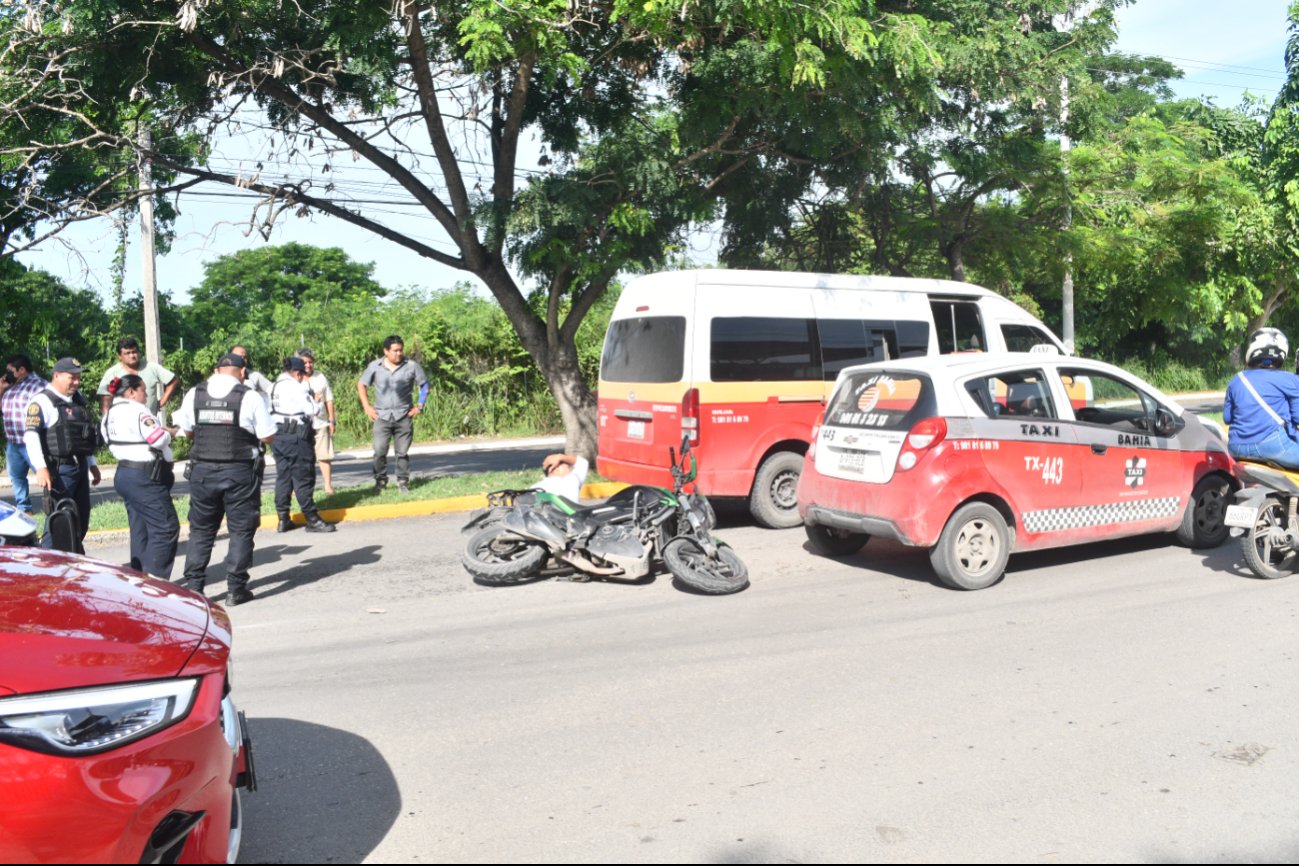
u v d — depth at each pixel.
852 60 11.88
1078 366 8.31
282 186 13.09
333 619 7.32
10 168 12.82
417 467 18.28
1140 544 9.12
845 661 5.98
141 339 25.38
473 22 10.58
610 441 10.92
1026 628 6.58
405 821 4.06
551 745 4.82
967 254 18.42
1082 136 16.44
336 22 12.16
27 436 8.61
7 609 3.19
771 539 9.83
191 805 2.90
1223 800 4.11
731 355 9.99
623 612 7.28
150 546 7.75
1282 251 23.88
